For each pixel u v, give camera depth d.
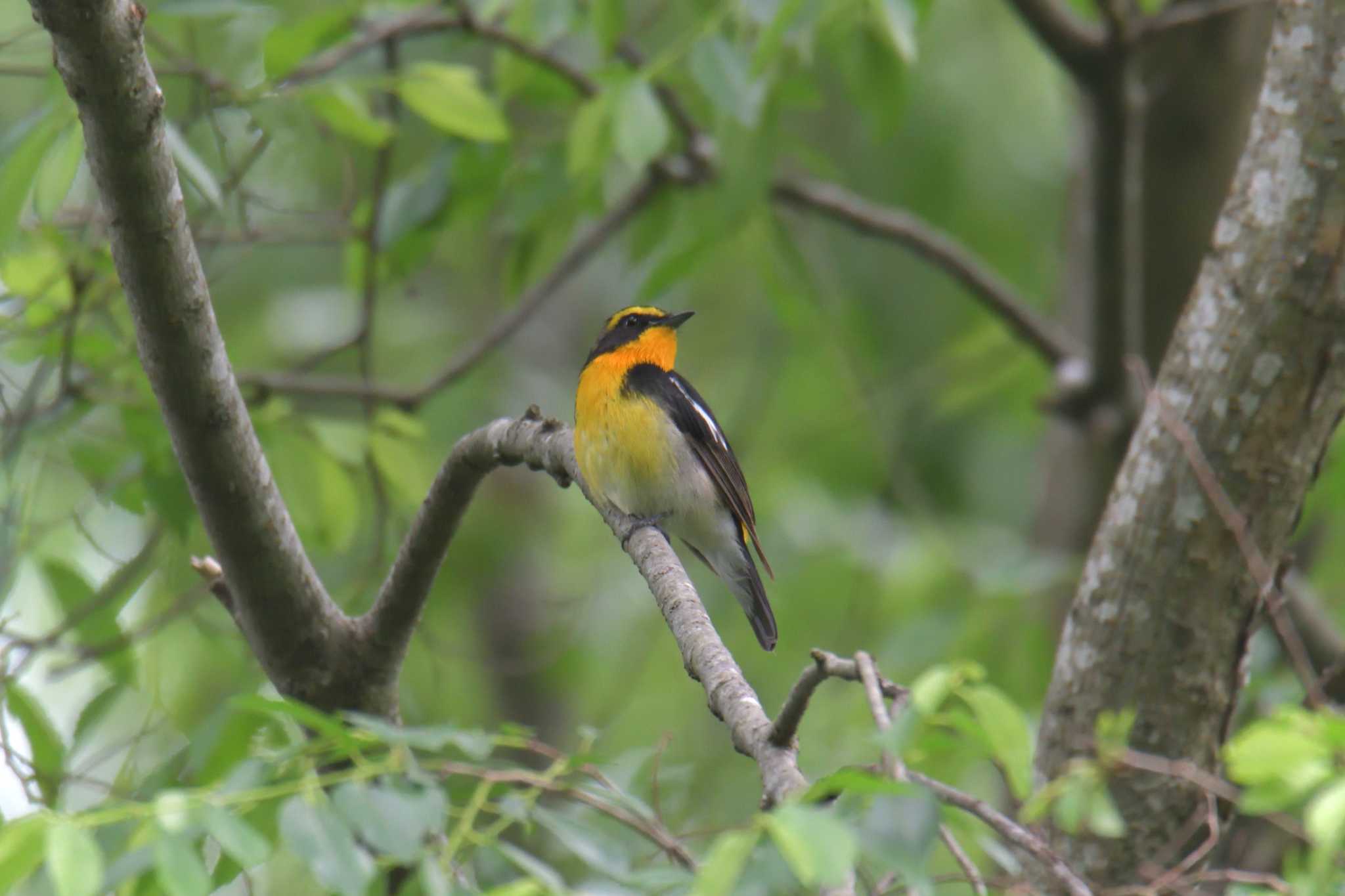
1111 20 11.03
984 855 8.41
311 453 10.72
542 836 7.74
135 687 9.45
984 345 16.17
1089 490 13.48
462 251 16.62
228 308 16.62
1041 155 17.02
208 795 4.73
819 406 16.80
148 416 9.98
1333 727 4.77
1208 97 12.64
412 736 5.11
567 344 20.61
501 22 12.66
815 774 12.88
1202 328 7.57
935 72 16.52
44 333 10.10
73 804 8.35
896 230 13.15
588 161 10.42
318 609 7.98
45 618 11.98
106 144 6.32
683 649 6.52
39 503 12.06
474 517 16.30
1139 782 7.69
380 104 11.81
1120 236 11.85
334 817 4.66
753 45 10.88
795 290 13.77
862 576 14.30
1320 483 11.45
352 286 13.17
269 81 10.23
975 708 4.55
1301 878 4.88
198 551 11.30
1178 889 6.08
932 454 17.19
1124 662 7.74
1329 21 7.20
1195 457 7.46
